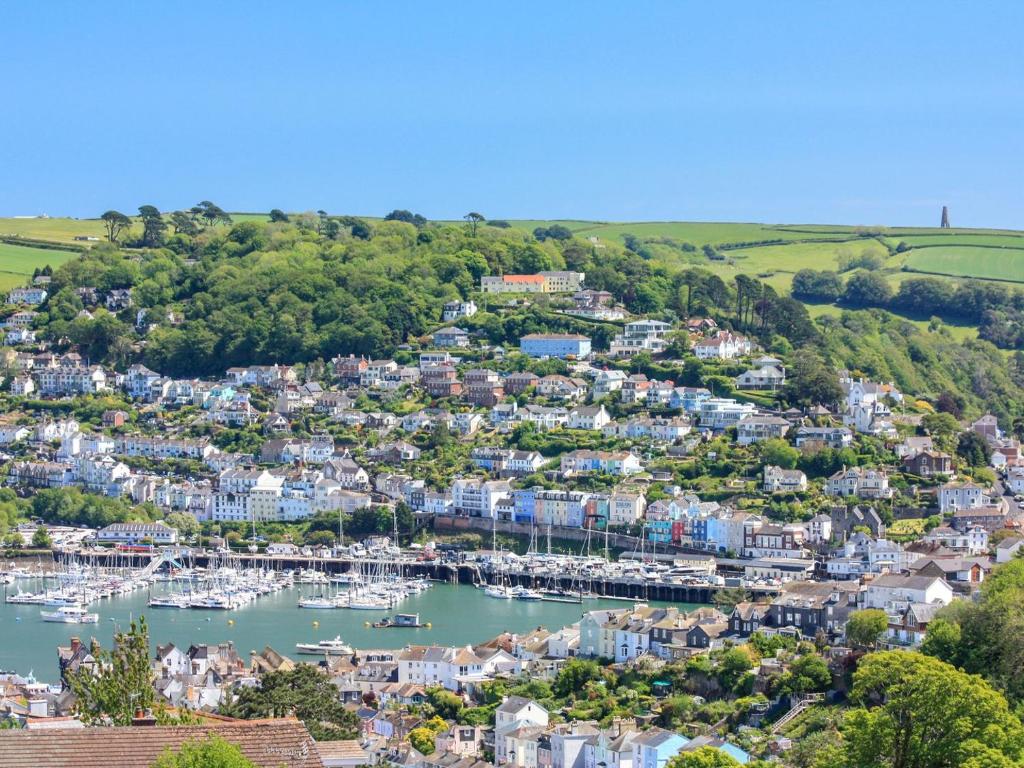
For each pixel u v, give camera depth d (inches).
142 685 7701.8
